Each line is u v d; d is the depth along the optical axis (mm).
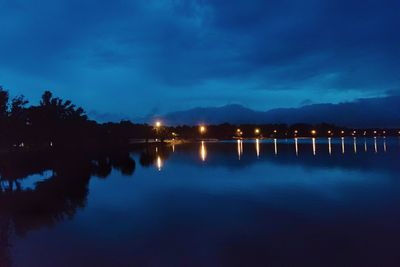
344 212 17281
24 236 14656
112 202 21000
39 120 55219
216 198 21422
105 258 12008
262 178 29516
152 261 11633
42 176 33688
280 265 11023
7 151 54188
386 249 12109
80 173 35250
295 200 20328
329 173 32312
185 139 163250
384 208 17969
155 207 19359
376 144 99875
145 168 38812
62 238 14258
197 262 11461
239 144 105562
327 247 12445
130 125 114062
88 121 78688
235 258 11664
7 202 21625
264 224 15508
